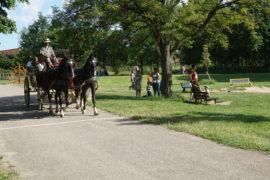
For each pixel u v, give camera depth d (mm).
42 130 9609
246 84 29344
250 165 5824
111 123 10500
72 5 17125
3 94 24141
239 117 10977
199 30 18688
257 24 19281
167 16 15875
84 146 7535
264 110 13164
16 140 8367
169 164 6027
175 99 17875
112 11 16328
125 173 5605
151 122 10438
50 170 5891
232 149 6949
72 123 10695
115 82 40156
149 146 7371
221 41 20781
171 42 20094
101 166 6031
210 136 8070
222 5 17688
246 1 17359
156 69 20203
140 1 15891
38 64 13734
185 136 8320
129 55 20031
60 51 15148
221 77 44500
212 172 5516
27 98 15461
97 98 18906
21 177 5543
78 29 17672
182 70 57688
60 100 12289
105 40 19031
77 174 5637
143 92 24453
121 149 7180
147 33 19484
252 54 60719
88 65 12375
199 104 15828
